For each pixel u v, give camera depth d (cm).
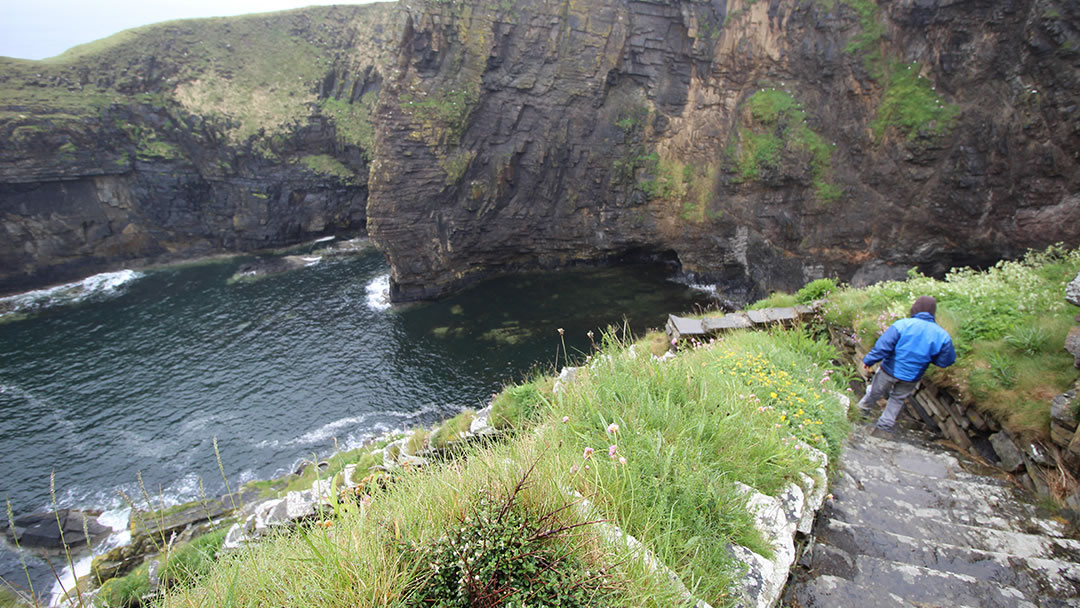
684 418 423
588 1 3691
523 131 3969
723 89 3675
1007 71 2695
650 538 301
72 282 4872
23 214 4644
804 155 3325
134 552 1611
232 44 5875
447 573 251
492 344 3228
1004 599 373
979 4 2703
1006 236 2812
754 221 3597
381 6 6544
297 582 262
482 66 3728
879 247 3192
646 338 1060
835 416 609
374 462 980
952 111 2858
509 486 293
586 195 4134
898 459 620
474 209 4009
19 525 2030
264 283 4538
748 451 408
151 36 5556
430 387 2817
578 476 330
